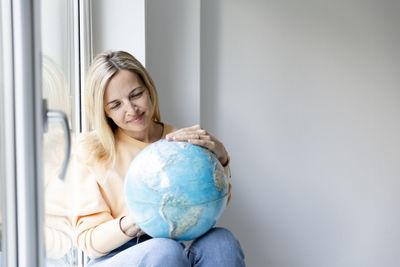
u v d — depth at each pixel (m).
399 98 2.46
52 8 1.10
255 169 2.41
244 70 2.34
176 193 1.11
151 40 2.06
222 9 2.29
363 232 2.52
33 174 0.81
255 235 2.46
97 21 1.91
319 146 2.44
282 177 2.44
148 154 1.18
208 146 1.30
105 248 1.34
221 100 2.35
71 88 1.48
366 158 2.48
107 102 1.45
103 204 1.43
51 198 1.00
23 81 0.78
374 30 2.41
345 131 2.45
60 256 1.18
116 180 1.49
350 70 2.42
